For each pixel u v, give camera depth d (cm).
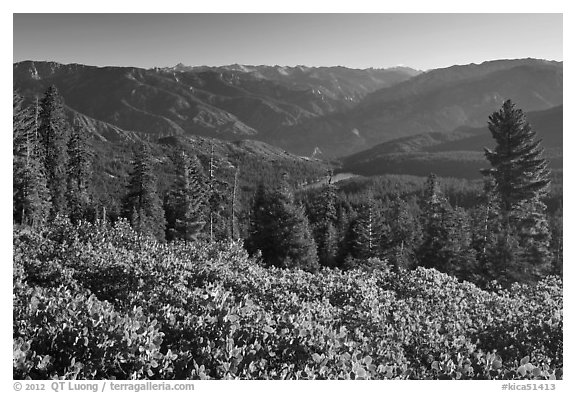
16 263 898
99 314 603
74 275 995
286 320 703
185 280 995
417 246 4734
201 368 532
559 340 840
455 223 4162
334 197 5966
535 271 3388
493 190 4138
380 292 1159
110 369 546
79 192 5481
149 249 1293
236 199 5709
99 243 1275
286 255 3738
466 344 791
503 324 949
